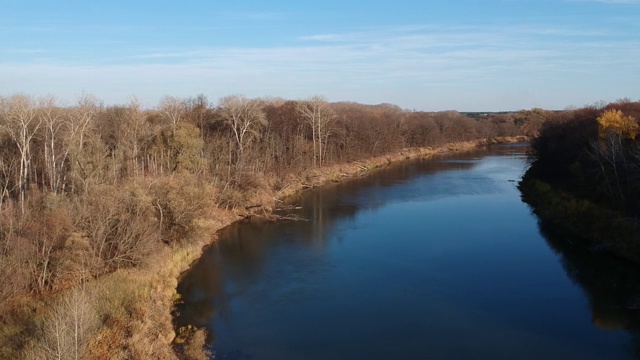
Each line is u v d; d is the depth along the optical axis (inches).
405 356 939.3
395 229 1851.6
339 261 1489.9
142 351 872.9
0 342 863.1
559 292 1238.3
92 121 1959.9
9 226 1128.8
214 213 1892.2
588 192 1923.0
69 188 1644.9
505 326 1058.1
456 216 2038.6
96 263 1190.9
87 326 842.2
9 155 1788.9
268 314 1127.6
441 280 1328.7
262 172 2406.5
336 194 2527.1
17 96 1717.5
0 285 970.7
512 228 1839.3
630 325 1058.1
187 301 1193.4
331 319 1099.9
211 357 932.6
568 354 942.4
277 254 1563.7
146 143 2098.9
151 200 1421.0
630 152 1683.1
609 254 1459.2
